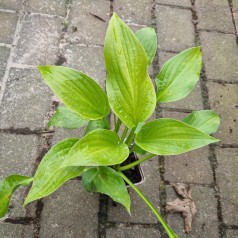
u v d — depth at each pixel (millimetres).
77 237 584
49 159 461
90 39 793
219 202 644
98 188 510
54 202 605
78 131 680
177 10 873
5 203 495
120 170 576
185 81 507
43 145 658
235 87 780
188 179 658
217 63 807
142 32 527
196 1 895
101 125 540
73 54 766
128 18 842
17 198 602
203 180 661
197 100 750
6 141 650
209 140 419
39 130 670
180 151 427
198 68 507
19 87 708
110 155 431
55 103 703
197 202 639
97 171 525
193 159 679
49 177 449
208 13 880
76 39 787
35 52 755
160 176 654
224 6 898
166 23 848
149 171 655
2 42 757
